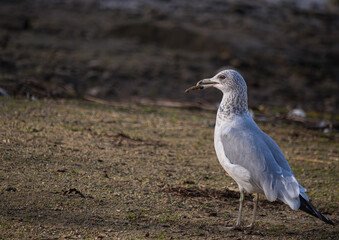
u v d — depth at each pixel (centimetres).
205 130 1482
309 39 3441
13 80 1788
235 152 750
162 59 2694
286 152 1330
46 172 918
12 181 848
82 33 2931
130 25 2998
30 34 2791
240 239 726
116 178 943
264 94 2416
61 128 1245
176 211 820
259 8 3981
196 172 1054
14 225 689
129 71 2416
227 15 3672
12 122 1222
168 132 1400
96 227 716
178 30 2973
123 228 724
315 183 1068
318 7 4250
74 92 1892
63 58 2442
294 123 1784
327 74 2881
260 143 744
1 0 3431
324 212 887
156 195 883
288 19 3831
